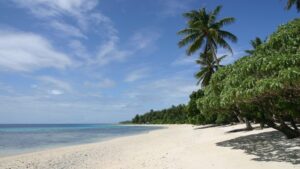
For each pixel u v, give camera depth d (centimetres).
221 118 4353
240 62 1182
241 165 1055
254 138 1770
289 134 1532
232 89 992
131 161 1412
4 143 3108
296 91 881
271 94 925
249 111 1535
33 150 2330
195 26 2994
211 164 1123
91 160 1588
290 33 979
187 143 2070
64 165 1461
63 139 3762
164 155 1481
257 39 3950
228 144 1639
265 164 1034
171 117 11869
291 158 1092
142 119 17050
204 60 3772
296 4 2247
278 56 876
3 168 1424
